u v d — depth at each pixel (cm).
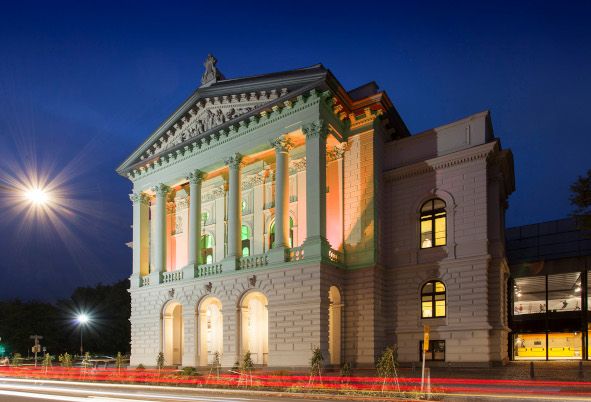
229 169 3500
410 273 3134
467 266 2920
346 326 3094
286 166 3219
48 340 7756
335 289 3112
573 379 2183
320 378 2098
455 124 3131
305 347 2858
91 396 1964
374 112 3259
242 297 3244
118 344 7988
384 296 3169
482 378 2262
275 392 1973
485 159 2969
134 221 4181
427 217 3172
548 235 4494
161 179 3994
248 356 2409
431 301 3052
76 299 8188
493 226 3064
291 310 2958
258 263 3209
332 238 3266
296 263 2978
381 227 3234
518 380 2161
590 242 4203
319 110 3083
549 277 4231
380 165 3309
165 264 3900
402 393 1775
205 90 3650
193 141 3716
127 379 2633
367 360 2980
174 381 2469
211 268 3484
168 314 3759
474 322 2841
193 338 3472
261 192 3753
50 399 1839
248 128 3434
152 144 4097
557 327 4084
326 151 3303
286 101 3184
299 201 3522
